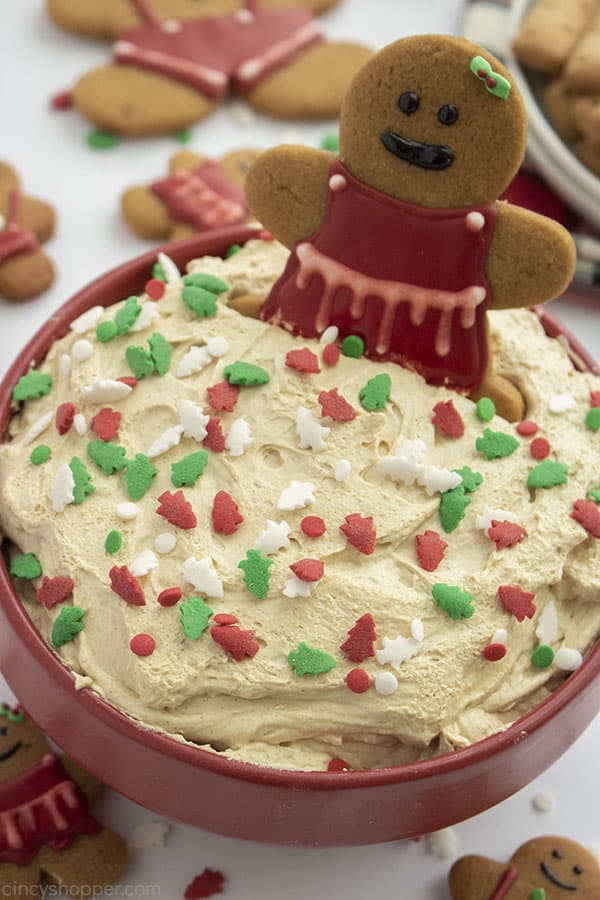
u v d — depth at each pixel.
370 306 0.57
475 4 0.77
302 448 0.56
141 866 0.59
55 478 0.56
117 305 0.60
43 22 0.79
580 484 0.57
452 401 0.58
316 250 0.57
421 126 0.54
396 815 0.54
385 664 0.54
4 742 0.59
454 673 0.54
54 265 0.72
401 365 0.58
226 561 0.55
